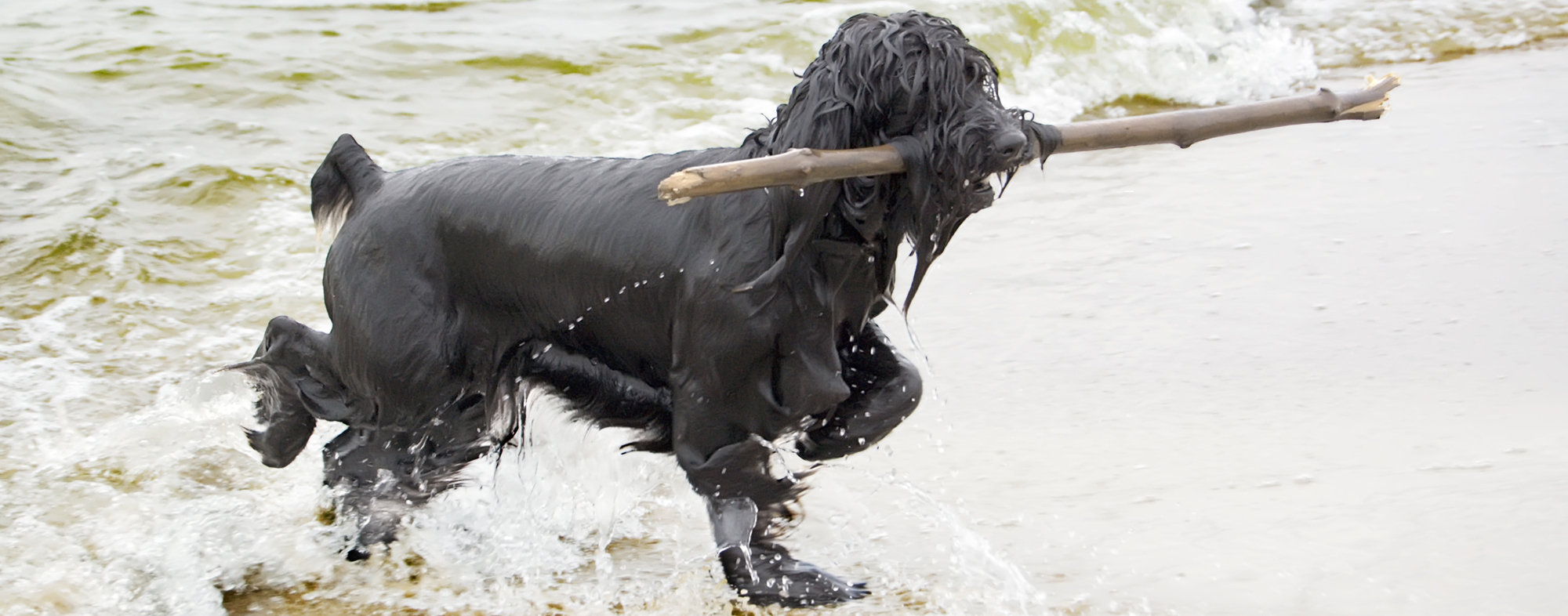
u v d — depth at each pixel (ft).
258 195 48.60
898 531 26.81
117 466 30.76
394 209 25.70
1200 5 75.87
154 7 70.38
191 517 28.22
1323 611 22.56
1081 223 45.01
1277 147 53.26
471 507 28.43
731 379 22.67
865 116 20.30
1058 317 37.14
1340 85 68.44
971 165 19.89
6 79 56.49
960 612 23.77
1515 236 41.42
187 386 35.12
